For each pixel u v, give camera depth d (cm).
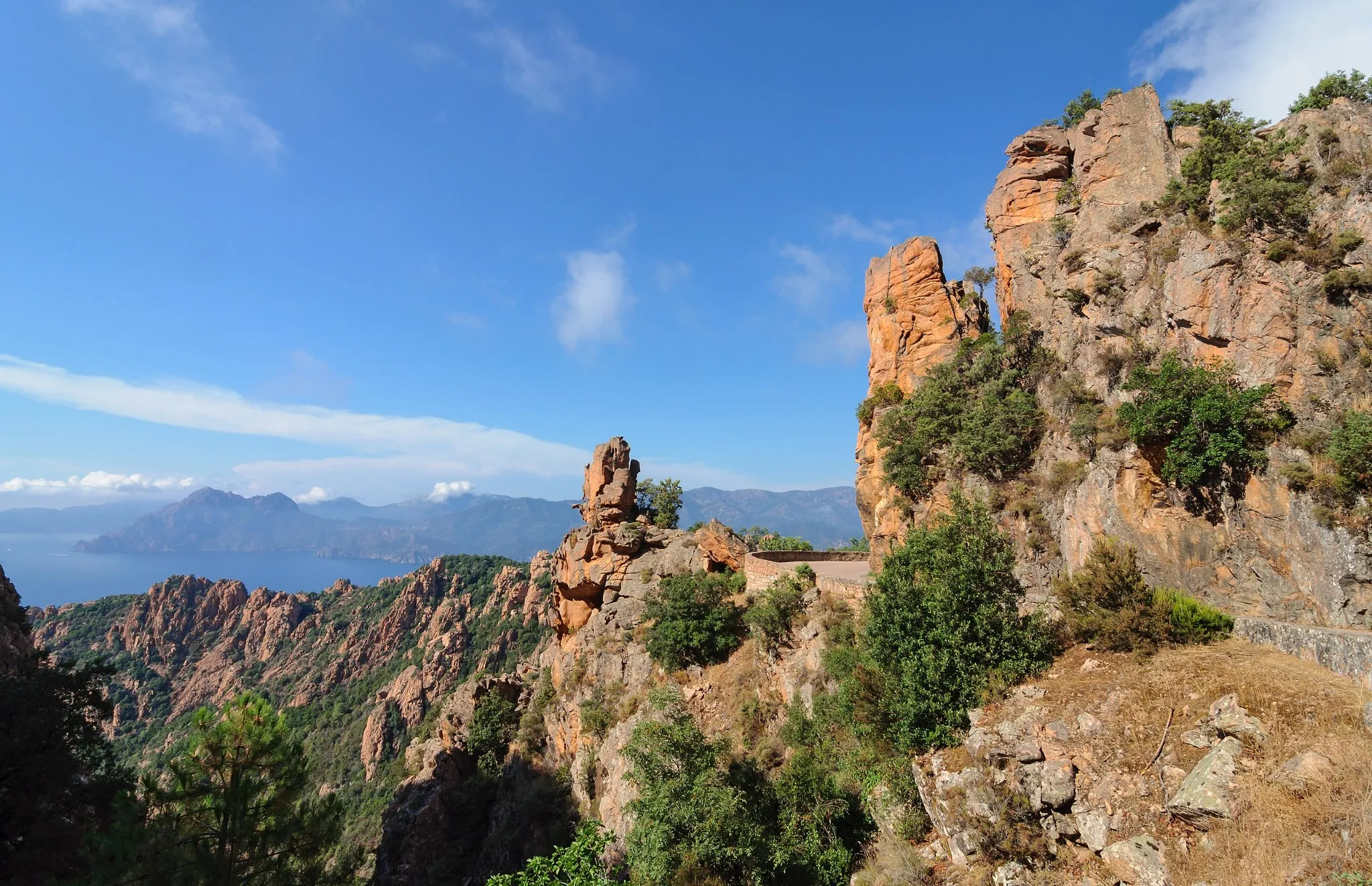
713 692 3825
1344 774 1240
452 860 4784
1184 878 1288
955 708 1952
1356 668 1465
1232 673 1596
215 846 2175
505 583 16188
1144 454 2270
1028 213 3494
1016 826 1552
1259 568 1980
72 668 3284
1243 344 2167
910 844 1873
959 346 3647
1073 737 1642
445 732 5944
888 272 4028
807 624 3450
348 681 15450
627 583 5200
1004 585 2145
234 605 18762
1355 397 1934
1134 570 2003
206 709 2308
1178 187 2662
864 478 3866
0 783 2742
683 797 2120
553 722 5019
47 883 2083
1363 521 1780
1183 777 1438
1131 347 2506
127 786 3192
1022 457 2941
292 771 2345
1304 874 1152
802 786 2277
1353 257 2058
